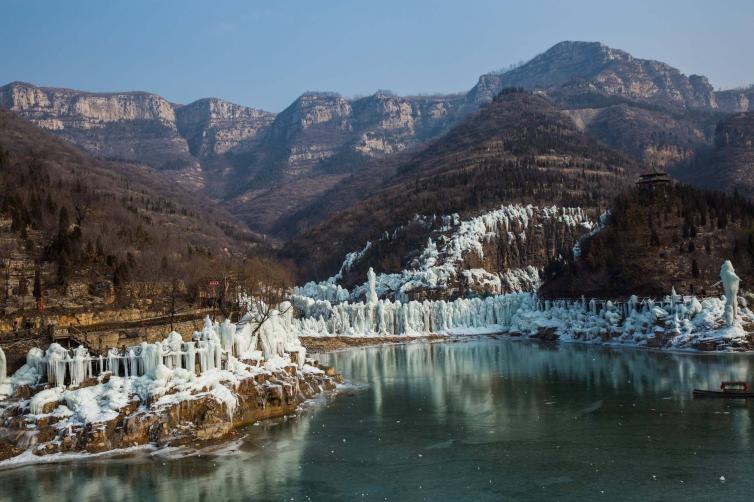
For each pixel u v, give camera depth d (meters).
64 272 153.38
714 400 130.12
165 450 103.44
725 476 90.75
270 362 136.62
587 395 139.88
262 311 158.88
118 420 105.12
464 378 167.50
